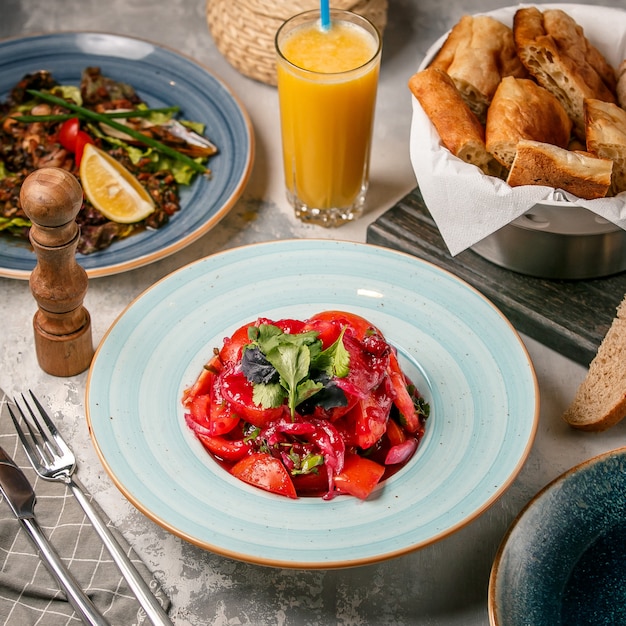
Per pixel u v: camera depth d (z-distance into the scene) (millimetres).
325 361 833
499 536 867
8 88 1128
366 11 1110
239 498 831
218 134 1086
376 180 1088
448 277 941
